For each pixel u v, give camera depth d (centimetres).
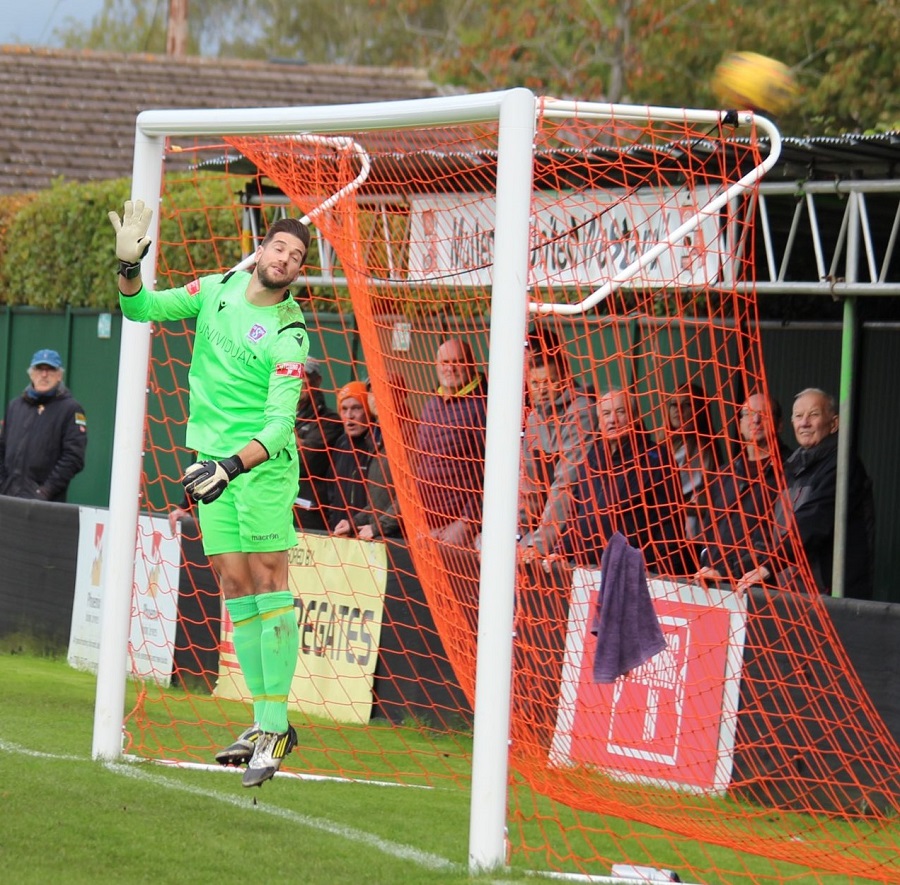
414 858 1850
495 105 1891
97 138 8325
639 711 2461
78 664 3544
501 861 1809
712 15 7738
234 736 2719
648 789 2433
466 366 2689
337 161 2511
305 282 3456
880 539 3684
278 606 1938
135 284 1984
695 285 2570
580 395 2602
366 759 2617
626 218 2970
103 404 5878
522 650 2509
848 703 2330
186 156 5278
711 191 2838
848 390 2784
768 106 2506
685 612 2500
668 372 3709
